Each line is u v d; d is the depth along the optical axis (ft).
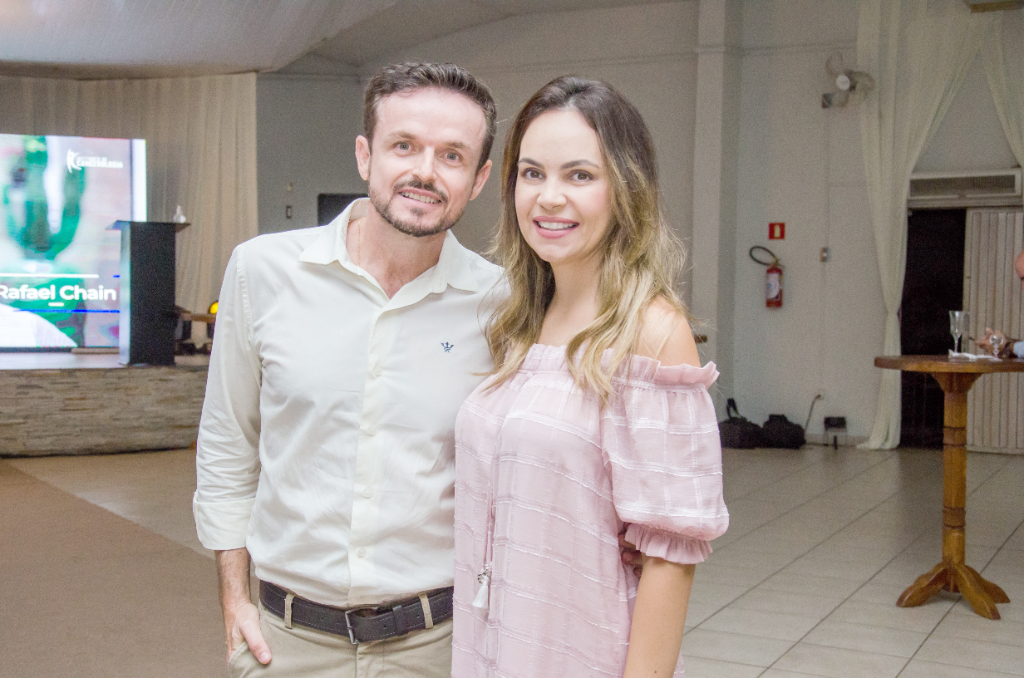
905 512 19.57
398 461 4.92
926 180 27.68
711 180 29.22
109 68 33.76
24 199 33.12
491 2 30.96
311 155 36.45
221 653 11.30
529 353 4.75
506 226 4.99
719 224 29.25
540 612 4.31
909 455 27.35
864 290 28.96
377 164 4.83
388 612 4.92
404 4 30.68
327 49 35.12
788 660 11.22
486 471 4.64
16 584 14.07
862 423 29.17
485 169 5.15
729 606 13.33
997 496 21.29
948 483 13.44
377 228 4.96
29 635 11.89
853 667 11.00
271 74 35.65
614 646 4.36
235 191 34.53
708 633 12.20
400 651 4.98
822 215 29.32
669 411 4.22
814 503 20.51
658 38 30.71
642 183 4.50
